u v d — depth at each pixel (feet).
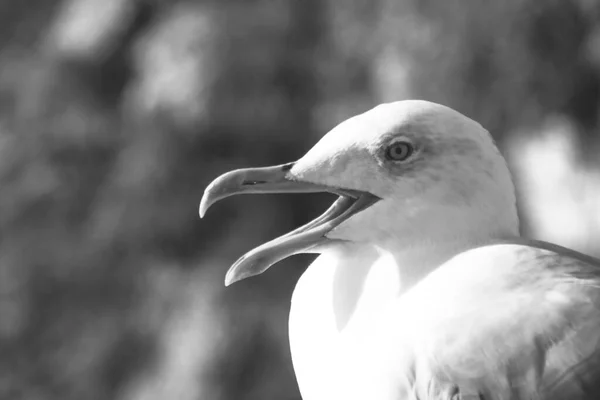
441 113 17.69
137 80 51.88
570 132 41.98
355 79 47.11
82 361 51.39
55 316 52.31
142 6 53.36
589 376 15.42
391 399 16.46
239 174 18.07
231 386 46.26
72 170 53.31
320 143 18.08
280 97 48.85
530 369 15.64
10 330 52.26
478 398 15.80
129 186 49.96
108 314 51.44
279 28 49.08
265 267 17.83
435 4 40.83
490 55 40.27
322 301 17.65
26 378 52.47
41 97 54.29
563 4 39.55
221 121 48.34
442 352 16.07
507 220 17.72
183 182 49.39
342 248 17.85
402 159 17.54
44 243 52.31
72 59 54.19
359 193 17.80
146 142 49.80
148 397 47.65
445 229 17.48
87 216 52.70
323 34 48.65
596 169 42.68
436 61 40.91
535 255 16.70
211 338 46.60
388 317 16.92
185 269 49.44
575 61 40.22
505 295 16.22
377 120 17.74
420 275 17.29
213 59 48.39
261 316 46.85
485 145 17.63
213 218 49.44
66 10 56.65
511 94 40.52
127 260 50.96
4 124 54.44
